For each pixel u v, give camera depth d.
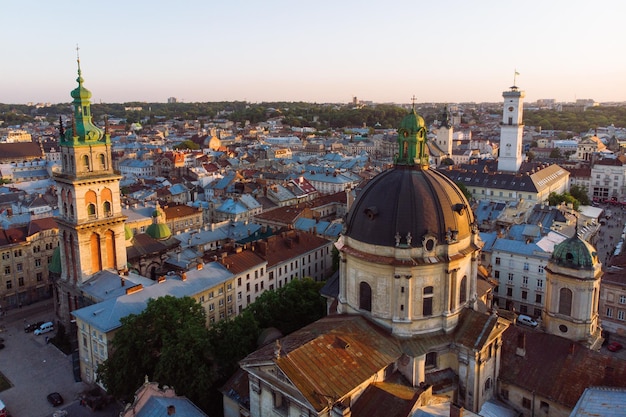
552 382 72.31
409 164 72.69
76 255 115.62
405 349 67.38
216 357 84.69
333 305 85.44
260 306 96.00
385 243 68.25
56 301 125.19
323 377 60.09
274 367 61.94
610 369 70.62
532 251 129.75
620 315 118.31
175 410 66.88
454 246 69.25
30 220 154.50
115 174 118.69
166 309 88.44
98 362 99.06
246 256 131.88
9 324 132.00
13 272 142.62
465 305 74.38
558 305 84.12
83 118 114.06
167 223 189.38
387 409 59.38
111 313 98.75
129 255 134.50
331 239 161.25
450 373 70.44
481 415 64.94
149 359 84.75
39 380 105.62
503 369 76.12
